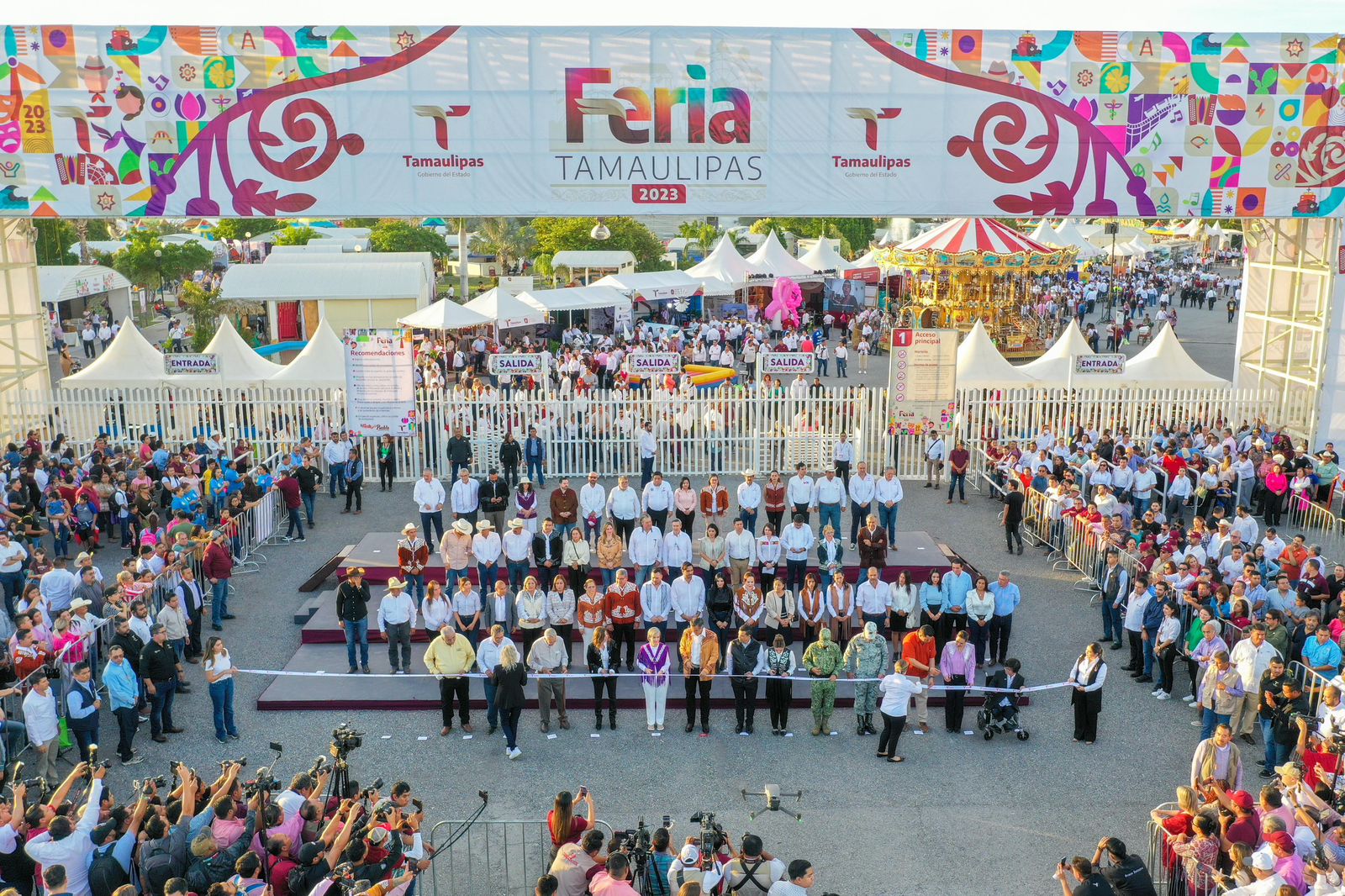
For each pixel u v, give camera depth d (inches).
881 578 716.0
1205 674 542.9
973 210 895.7
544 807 483.2
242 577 750.5
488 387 1042.1
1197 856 394.6
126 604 557.0
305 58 852.6
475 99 863.1
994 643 613.6
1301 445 910.4
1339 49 872.9
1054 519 791.7
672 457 990.4
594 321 1828.2
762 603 606.9
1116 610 648.4
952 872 436.1
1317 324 975.0
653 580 597.3
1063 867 363.6
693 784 504.1
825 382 1503.4
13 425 968.3
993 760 528.7
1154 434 948.6
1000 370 1080.8
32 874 378.3
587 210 884.0
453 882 429.7
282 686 589.9
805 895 404.8
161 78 851.4
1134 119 883.4
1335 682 498.3
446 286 2677.2
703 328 1684.3
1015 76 875.4
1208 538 727.1
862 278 2054.6
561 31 855.1
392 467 949.8
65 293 1733.5
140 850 368.2
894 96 874.8
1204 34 871.7
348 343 903.7
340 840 367.6
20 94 848.9
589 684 595.2
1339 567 618.5
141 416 969.5
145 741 538.6
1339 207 899.4
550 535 661.9
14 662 513.0
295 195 872.9
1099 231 2751.0
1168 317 2041.1
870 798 492.4
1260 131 886.4
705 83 867.4
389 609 594.2
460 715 553.9
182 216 872.9
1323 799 443.2
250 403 964.0
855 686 572.7
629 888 343.3
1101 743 545.0
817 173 885.8
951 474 920.3
